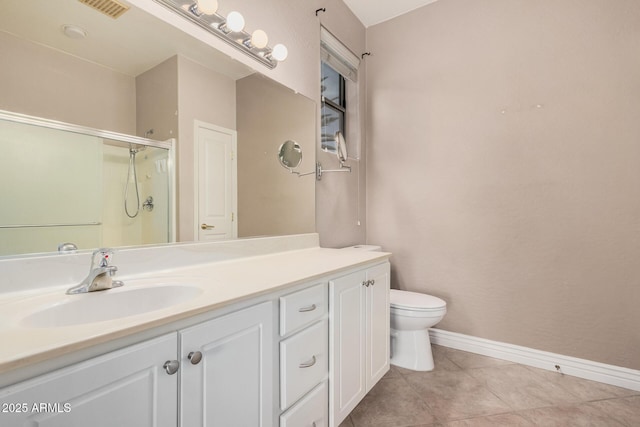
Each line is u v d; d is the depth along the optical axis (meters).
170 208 1.23
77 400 0.54
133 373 0.62
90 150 1.00
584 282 1.85
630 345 1.73
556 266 1.93
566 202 1.90
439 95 2.35
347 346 1.35
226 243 1.41
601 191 1.80
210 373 0.77
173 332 0.69
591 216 1.83
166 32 1.22
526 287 2.03
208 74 1.38
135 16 1.13
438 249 2.35
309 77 2.00
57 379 0.52
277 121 1.75
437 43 2.36
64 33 0.95
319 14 2.09
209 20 1.34
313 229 2.01
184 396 0.71
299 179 1.90
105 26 1.05
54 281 0.89
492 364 2.02
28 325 0.69
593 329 1.83
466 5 2.24
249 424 0.88
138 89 1.13
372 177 2.66
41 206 0.89
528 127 2.01
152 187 1.17
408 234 2.48
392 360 2.03
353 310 1.40
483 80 2.17
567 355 1.90
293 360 1.04
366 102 2.68
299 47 1.91
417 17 2.45
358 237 2.56
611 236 1.78
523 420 1.47
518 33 2.05
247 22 1.55
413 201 2.46
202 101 1.36
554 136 1.93
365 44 2.67
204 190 1.36
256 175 1.61
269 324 0.95
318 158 2.10
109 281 0.91
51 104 0.92
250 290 0.89
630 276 1.74
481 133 2.18
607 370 1.78
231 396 0.83
